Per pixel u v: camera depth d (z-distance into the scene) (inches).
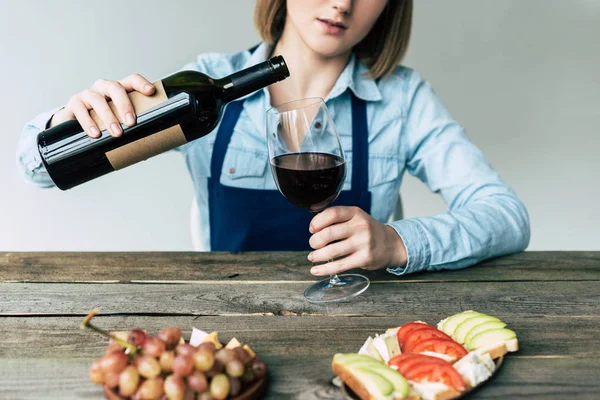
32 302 37.6
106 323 34.7
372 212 62.4
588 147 91.4
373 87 60.8
